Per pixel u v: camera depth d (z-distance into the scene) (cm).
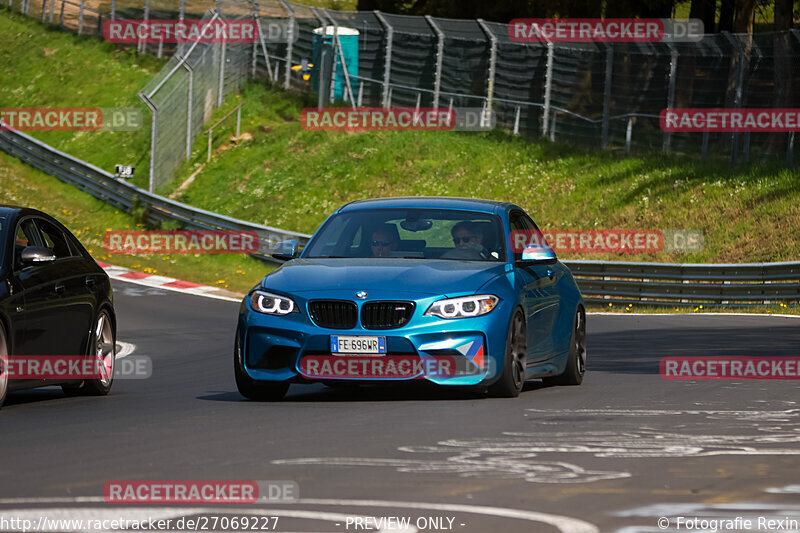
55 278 3731
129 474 2161
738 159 13925
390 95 16262
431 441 2594
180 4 17800
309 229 14162
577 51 15350
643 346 6150
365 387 3984
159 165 15262
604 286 10638
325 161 15375
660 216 12900
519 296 3644
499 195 14300
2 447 2556
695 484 2058
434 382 3441
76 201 14988
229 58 17200
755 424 2919
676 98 15538
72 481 2088
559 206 13712
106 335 4050
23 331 3491
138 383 4509
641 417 3056
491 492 1972
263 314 3544
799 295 9975
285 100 17162
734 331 7312
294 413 3183
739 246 12019
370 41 16712
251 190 15000
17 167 16038
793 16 15438
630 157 14262
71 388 3900
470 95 15962
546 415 3098
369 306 3459
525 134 15438
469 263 3725
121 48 19850
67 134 17212
